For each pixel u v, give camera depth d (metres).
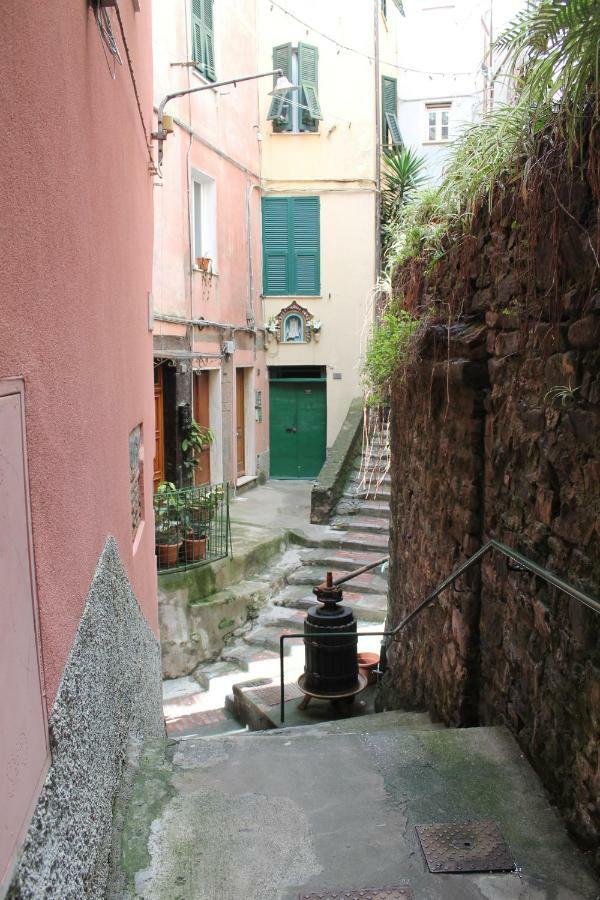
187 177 10.01
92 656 2.27
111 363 3.05
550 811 2.63
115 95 3.32
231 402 12.05
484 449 3.59
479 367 3.50
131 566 3.73
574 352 2.46
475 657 3.67
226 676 7.23
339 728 4.50
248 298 13.01
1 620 1.35
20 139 1.58
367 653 6.79
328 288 13.86
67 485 2.01
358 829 2.54
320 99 13.60
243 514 11.23
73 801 1.85
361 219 13.66
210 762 3.02
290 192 13.70
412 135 15.48
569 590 2.32
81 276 2.31
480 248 3.56
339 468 11.16
